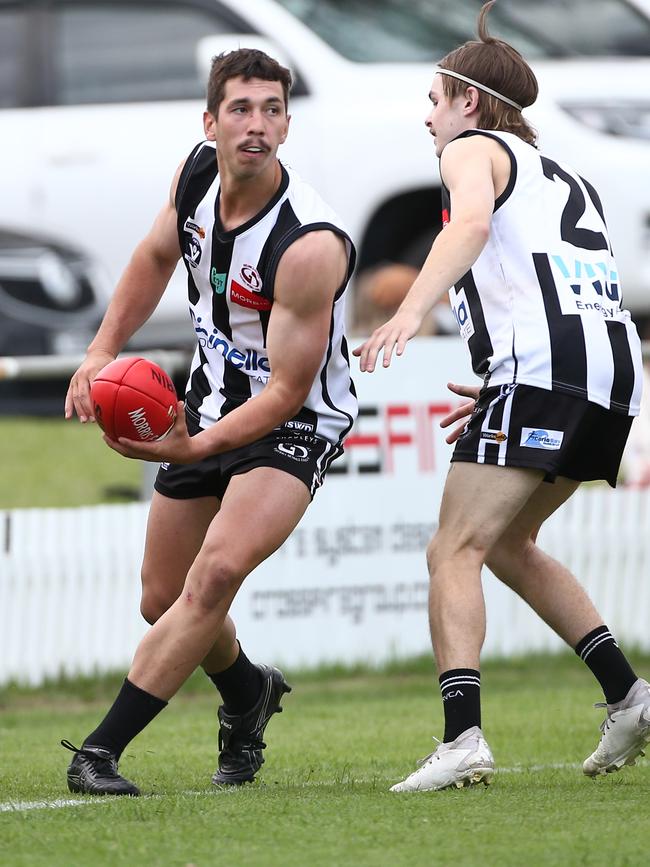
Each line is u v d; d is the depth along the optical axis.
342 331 15.48
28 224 36.88
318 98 36.53
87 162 36.84
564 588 15.94
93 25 37.62
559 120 35.97
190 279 15.62
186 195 15.23
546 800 14.08
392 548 28.64
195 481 15.66
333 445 15.59
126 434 14.04
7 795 15.26
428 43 37.66
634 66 37.44
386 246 37.06
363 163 36.38
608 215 36.03
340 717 23.64
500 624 29.53
